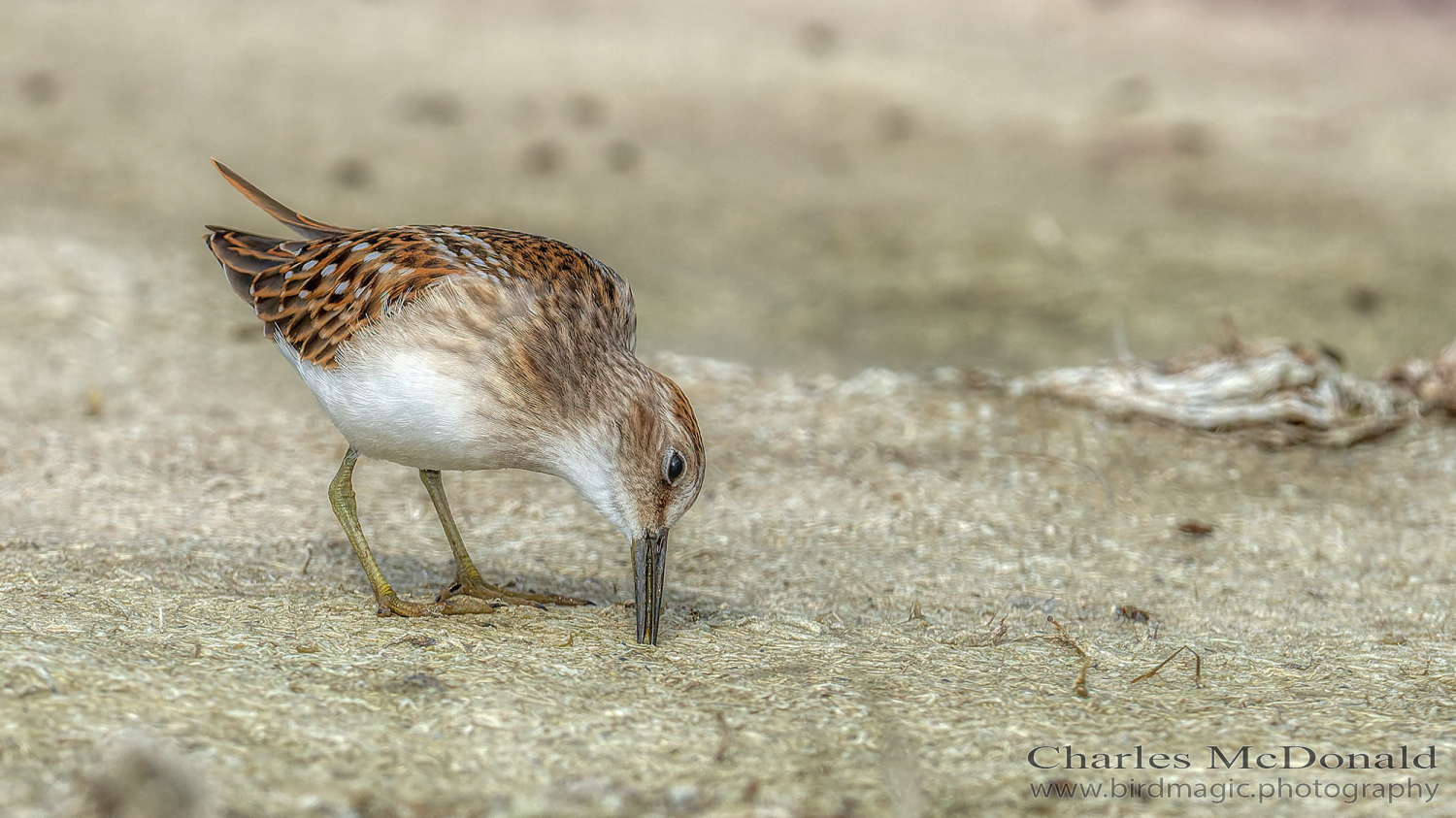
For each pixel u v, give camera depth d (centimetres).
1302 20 2923
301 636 735
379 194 1933
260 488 1066
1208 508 1095
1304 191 2058
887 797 553
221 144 2111
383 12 2861
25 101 2236
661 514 770
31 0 2756
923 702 674
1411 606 896
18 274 1550
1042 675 733
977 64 2648
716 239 1853
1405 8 2988
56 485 1034
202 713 595
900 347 1517
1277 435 1228
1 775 516
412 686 653
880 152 2212
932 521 1048
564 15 2878
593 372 761
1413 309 1631
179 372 1337
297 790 532
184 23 2705
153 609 762
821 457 1181
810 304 1647
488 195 1962
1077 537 1026
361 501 1056
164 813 495
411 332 739
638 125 2294
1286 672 750
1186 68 2641
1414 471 1177
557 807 534
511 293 753
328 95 2361
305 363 784
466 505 1064
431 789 546
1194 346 1517
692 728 624
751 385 1361
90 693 598
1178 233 1898
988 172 2138
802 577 927
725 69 2577
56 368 1320
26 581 798
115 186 1916
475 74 2500
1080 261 1795
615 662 725
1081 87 2530
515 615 816
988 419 1265
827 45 2736
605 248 1792
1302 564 981
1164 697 698
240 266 859
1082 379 1316
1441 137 2303
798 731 625
